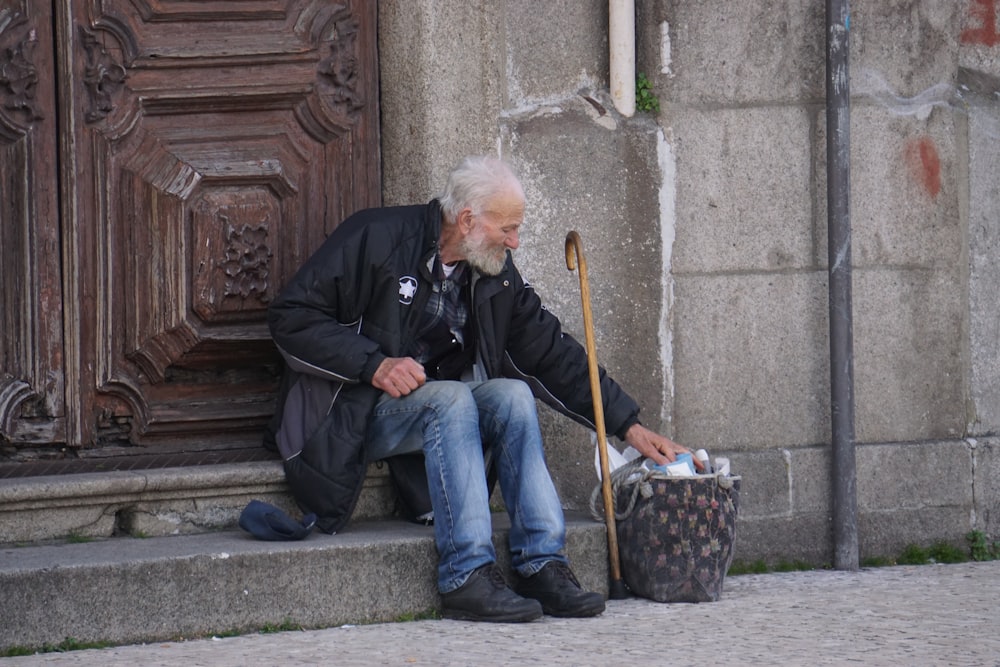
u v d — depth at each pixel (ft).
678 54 46.03
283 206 43.70
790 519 46.91
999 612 39.06
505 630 36.68
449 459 38.24
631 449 45.34
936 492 48.21
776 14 46.55
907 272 47.88
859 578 44.93
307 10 43.68
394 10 44.19
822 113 46.93
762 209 46.65
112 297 42.01
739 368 46.62
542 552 38.81
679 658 33.17
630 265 45.70
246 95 43.09
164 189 42.29
